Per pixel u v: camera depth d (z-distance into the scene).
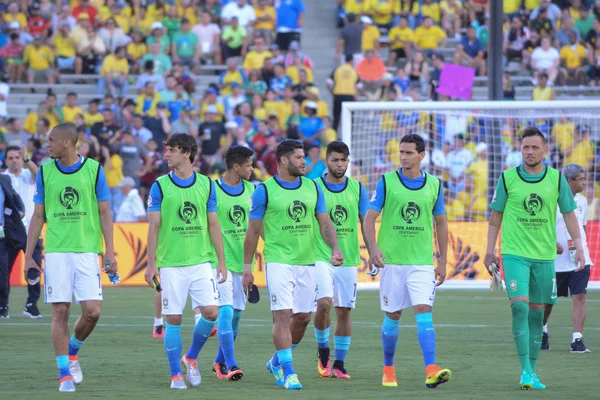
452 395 22.09
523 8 81.56
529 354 24.34
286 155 23.62
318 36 84.81
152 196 23.39
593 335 35.66
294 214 23.56
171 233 23.38
